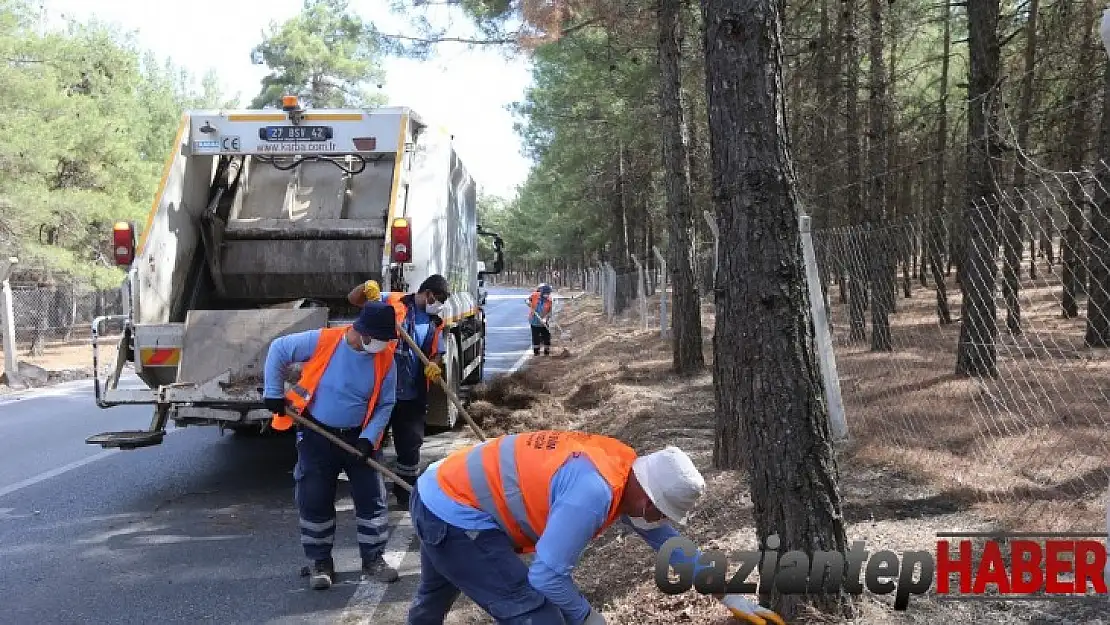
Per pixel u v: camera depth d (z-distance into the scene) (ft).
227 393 21.88
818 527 11.17
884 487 17.42
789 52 45.88
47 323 69.00
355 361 16.02
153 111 106.93
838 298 71.41
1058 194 27.50
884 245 34.35
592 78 58.34
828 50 47.09
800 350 11.17
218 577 16.83
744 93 11.03
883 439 21.18
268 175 28.45
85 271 65.00
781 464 11.18
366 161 28.45
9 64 57.93
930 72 73.87
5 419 35.40
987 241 29.63
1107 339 37.73
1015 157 30.14
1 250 58.44
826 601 11.35
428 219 25.77
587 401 35.68
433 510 9.75
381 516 16.67
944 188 58.85
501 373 47.32
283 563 17.66
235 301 28.12
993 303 29.86
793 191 11.23
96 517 20.90
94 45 81.51
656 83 51.67
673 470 8.77
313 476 16.16
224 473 25.35
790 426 11.14
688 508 8.91
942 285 52.03
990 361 30.19
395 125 25.58
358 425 16.22
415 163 26.53
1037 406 24.72
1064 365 33.37
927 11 47.21
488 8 39.58
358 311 27.84
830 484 11.25
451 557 9.63
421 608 11.25
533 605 9.50
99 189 69.92
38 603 15.49
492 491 9.48
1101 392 26.94
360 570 17.26
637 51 50.72
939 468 18.44
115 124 70.23
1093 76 38.81
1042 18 40.75
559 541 8.65
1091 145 41.83
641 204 107.96
